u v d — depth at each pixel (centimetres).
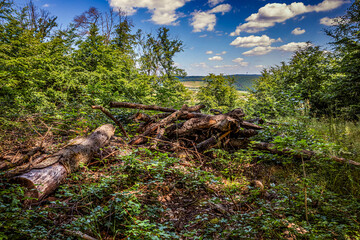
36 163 322
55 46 1045
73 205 261
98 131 466
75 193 283
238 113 512
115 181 319
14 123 521
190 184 357
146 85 1237
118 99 885
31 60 842
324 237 208
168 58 2077
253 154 494
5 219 201
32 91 780
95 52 1202
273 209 266
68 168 326
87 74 1040
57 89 938
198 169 393
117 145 493
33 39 937
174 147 504
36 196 260
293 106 642
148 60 2094
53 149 434
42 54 938
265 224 228
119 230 230
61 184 307
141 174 360
